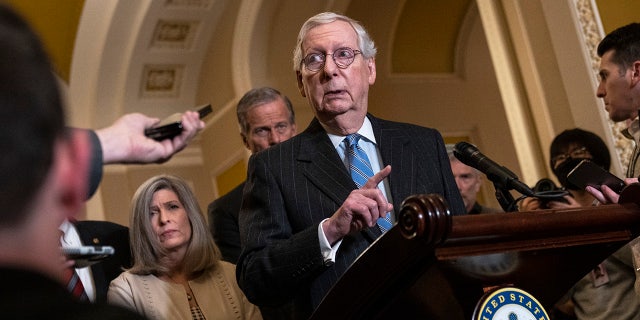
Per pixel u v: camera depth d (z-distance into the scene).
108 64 8.91
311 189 2.54
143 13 8.71
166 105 9.34
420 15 8.84
